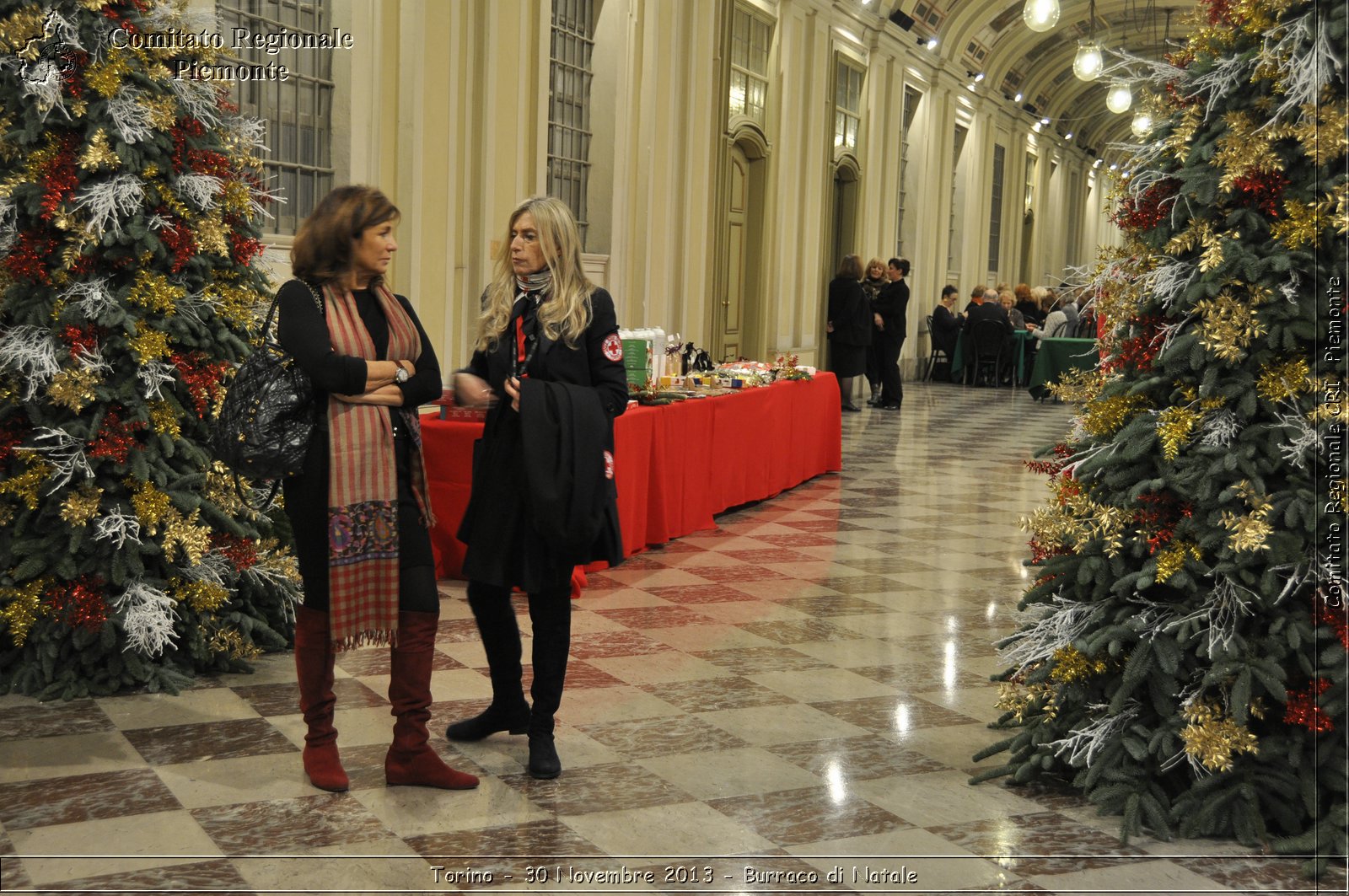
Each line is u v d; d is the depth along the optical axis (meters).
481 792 3.14
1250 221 2.94
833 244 15.34
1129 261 3.23
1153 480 3.01
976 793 3.22
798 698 4.00
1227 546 2.87
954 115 18.86
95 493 3.75
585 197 9.33
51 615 3.82
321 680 3.11
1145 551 3.09
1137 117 3.54
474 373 3.29
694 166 10.75
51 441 3.75
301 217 6.34
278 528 4.41
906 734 3.68
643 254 9.81
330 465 2.98
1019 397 16.39
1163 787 3.09
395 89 6.75
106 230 3.74
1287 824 2.93
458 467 5.32
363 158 6.57
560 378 3.17
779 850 2.84
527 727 3.53
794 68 12.97
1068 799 3.19
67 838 2.79
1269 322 2.90
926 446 11.00
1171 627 2.96
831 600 5.36
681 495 6.63
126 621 3.76
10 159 3.75
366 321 3.08
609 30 9.12
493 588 3.39
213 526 4.05
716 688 4.08
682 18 10.30
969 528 7.17
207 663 4.04
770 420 7.89
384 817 2.96
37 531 3.79
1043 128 24.52
